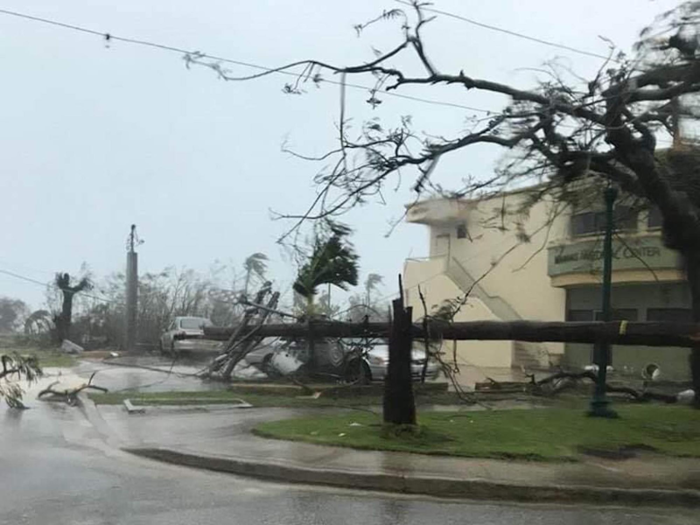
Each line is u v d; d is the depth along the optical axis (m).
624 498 8.40
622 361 28.33
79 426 12.99
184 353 29.05
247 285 42.00
